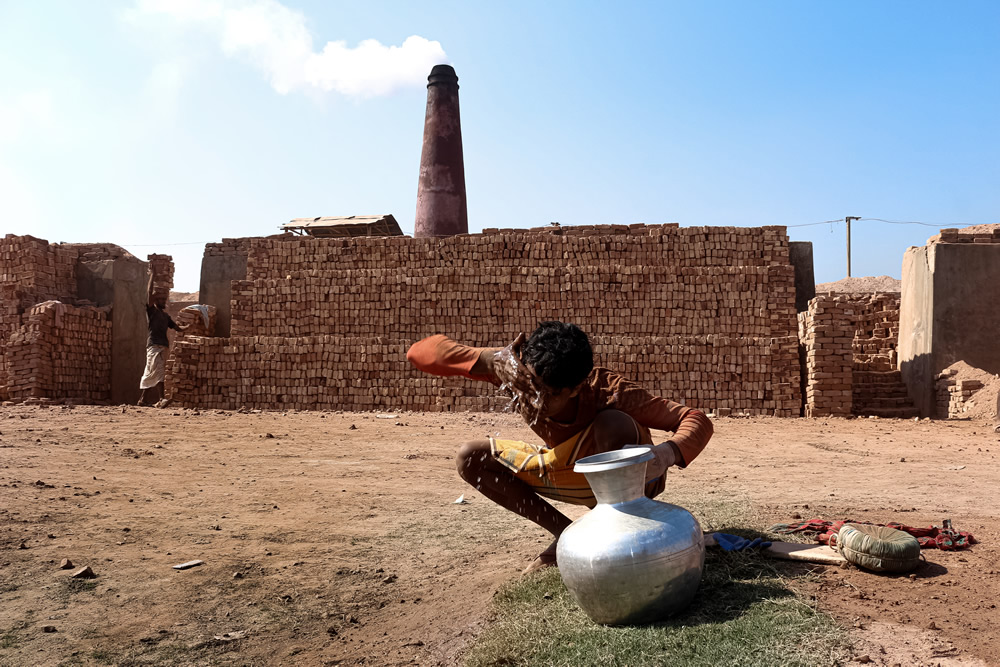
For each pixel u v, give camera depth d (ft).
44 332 55.83
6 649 9.50
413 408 52.49
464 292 54.80
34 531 14.26
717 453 27.48
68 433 28.48
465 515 16.58
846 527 10.63
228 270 66.90
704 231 53.57
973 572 9.99
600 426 9.81
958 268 49.62
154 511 16.43
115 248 63.98
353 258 57.82
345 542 14.38
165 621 10.50
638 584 8.13
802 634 7.92
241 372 54.85
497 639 8.84
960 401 45.75
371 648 9.59
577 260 54.49
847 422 42.83
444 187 81.87
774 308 52.08
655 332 52.80
